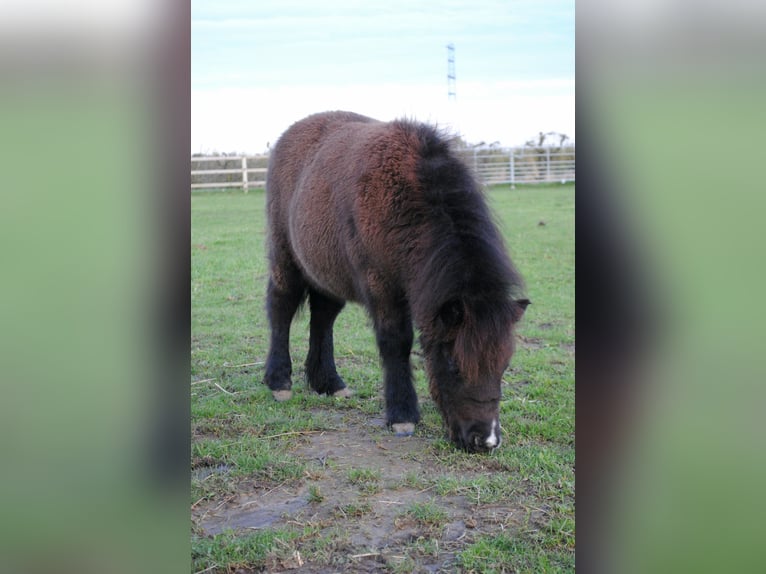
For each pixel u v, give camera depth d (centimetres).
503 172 1853
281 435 440
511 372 544
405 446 423
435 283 376
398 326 442
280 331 523
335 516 340
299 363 590
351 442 432
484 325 362
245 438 433
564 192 1603
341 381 520
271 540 314
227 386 530
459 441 400
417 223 406
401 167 419
